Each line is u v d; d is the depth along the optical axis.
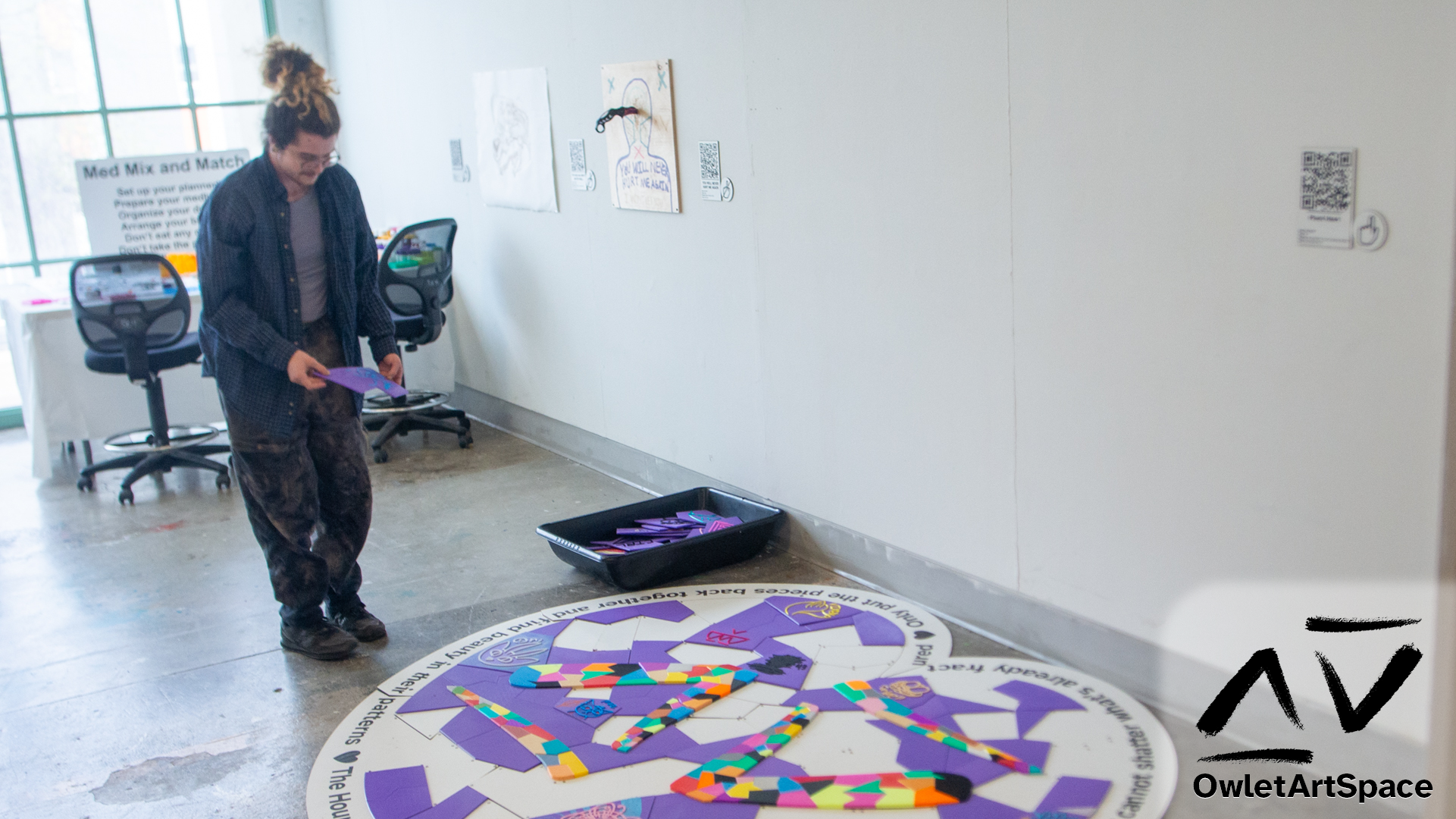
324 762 2.66
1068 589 2.87
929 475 3.23
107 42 6.38
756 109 3.59
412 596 3.67
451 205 5.82
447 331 6.10
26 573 4.10
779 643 3.13
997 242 2.86
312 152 2.85
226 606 3.70
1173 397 2.50
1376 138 2.05
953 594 3.23
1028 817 2.24
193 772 2.66
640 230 4.33
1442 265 1.99
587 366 4.91
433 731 2.77
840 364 3.48
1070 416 2.76
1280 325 2.27
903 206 3.12
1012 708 2.68
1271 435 2.32
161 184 5.87
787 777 2.43
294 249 3.00
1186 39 2.33
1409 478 2.10
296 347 2.93
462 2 5.30
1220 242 2.35
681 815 2.33
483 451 5.41
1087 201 2.61
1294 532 2.32
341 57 6.75
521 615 3.45
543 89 4.77
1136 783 2.34
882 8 3.05
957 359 3.05
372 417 5.55
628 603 3.49
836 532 3.64
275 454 3.03
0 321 6.95
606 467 4.93
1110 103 2.51
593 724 2.73
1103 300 2.62
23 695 3.13
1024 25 2.67
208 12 6.59
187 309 4.98
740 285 3.84
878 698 2.76
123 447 5.39
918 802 2.30
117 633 3.52
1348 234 2.12
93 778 2.67
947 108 2.92
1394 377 2.10
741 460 4.04
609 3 4.22
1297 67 2.15
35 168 6.34
